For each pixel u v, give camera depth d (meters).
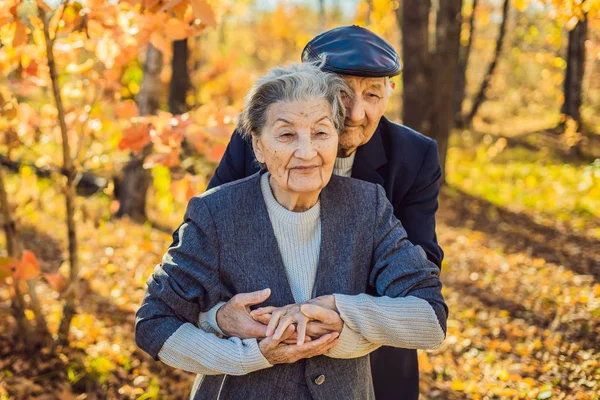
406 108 9.46
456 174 11.51
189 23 3.13
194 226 1.70
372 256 1.77
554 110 22.11
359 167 2.06
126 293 4.96
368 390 1.85
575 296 5.20
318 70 1.68
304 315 1.62
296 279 1.71
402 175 2.12
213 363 1.63
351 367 1.77
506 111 22.98
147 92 6.38
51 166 3.42
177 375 3.63
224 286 1.71
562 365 3.81
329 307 1.65
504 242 7.51
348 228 1.73
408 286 1.71
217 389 1.78
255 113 1.66
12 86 3.17
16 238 3.37
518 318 4.88
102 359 3.57
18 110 3.30
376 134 2.09
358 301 1.66
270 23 26.38
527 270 6.26
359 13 12.42
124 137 3.07
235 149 2.14
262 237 1.69
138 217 7.38
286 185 1.63
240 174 2.12
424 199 2.15
